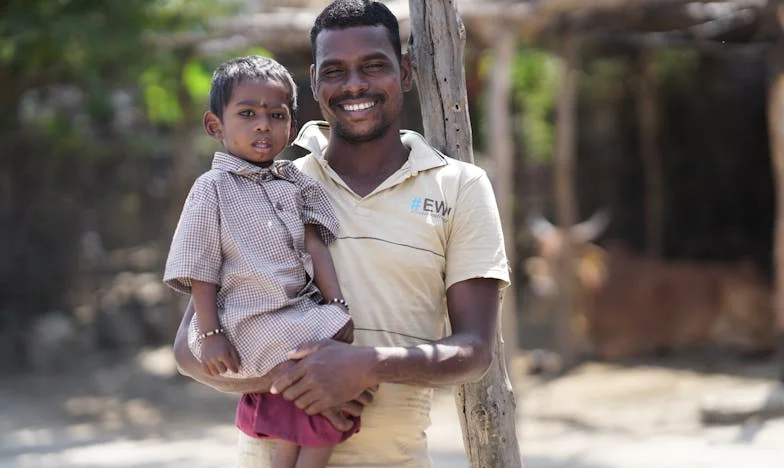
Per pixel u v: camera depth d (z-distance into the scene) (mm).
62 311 12609
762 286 11523
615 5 8453
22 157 12516
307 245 2676
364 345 2646
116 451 7684
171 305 11836
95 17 8305
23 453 7652
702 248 14555
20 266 12500
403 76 2895
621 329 11539
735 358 11266
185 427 8844
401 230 2666
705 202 14688
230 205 2646
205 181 2660
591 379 10539
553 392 10031
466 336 2580
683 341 11578
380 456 2650
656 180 13531
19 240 12516
